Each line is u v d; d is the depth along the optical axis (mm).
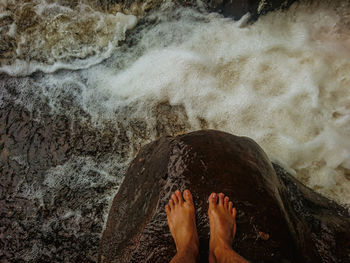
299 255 1044
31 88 1951
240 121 1785
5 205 1610
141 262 1043
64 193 1629
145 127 1807
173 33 2029
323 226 1249
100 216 1562
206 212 1068
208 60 1923
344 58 1831
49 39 2006
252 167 1141
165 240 1059
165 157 1226
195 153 1157
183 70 1909
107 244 1261
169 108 1849
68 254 1484
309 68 1832
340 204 1505
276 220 1039
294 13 1970
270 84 1839
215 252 975
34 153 1735
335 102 1764
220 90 1860
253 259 985
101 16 2016
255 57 1900
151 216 1103
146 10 2053
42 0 2014
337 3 1920
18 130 1809
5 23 2018
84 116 1845
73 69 2006
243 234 1021
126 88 1920
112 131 1797
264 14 1958
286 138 1707
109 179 1661
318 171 1625
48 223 1559
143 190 1252
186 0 2037
